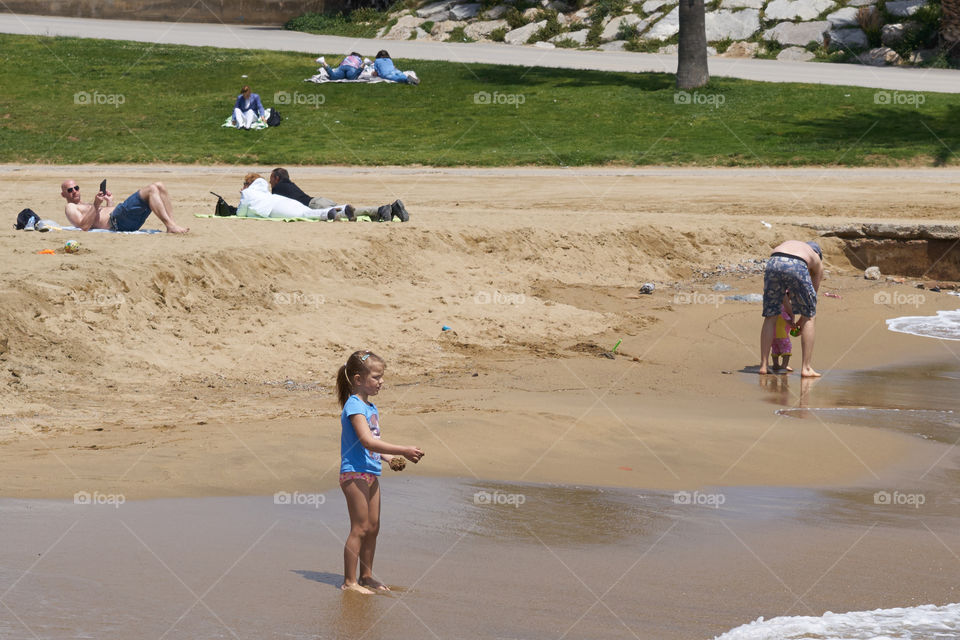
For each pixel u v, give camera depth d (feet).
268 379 102.58
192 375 100.73
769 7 441.68
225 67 384.68
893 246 187.32
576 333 135.33
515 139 291.17
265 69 381.81
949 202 211.00
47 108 330.75
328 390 99.25
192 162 273.13
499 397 98.12
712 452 80.59
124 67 385.50
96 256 120.47
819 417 95.81
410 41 472.03
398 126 310.65
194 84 364.58
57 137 299.79
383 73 365.40
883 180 235.81
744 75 364.79
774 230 192.44
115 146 288.51
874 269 182.39
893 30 402.11
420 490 68.18
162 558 51.96
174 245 130.62
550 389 104.63
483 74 370.12
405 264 150.61
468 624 45.37
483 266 159.84
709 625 46.21
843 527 62.59
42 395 90.22
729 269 180.65
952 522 64.03
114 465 69.67
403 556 55.06
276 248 136.87
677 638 44.52
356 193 226.99
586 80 358.23
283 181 171.12
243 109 311.47
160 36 469.16
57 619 43.14
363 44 454.40
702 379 115.03
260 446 75.92
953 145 265.75
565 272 167.22
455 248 163.32
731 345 134.00
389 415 87.35
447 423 84.74
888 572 54.24
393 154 276.62
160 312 113.29
